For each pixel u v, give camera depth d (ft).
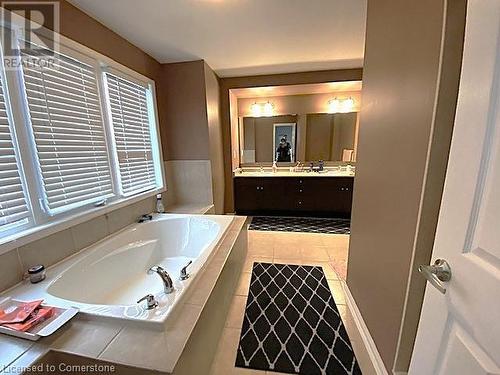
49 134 5.24
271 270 8.16
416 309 3.17
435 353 2.27
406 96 3.27
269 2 6.07
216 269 5.22
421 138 2.92
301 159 14.93
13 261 4.46
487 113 1.75
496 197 1.66
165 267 7.68
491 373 1.61
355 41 8.45
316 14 6.67
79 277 5.37
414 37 3.07
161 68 10.13
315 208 13.43
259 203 13.91
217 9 6.31
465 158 1.96
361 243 4.94
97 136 6.63
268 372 4.54
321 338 5.30
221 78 12.80
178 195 11.23
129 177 7.99
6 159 4.47
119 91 7.55
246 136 15.12
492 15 1.71
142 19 6.66
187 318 3.77
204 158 10.71
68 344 3.26
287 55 9.70
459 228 2.01
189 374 3.47
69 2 5.74
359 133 5.07
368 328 4.48
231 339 5.29
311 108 14.28
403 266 3.30
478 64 1.84
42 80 5.09
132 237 7.30
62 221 5.37
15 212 4.59
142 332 3.47
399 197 3.44
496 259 1.66
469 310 1.85
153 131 9.51
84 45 6.20
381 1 4.00
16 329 3.34
